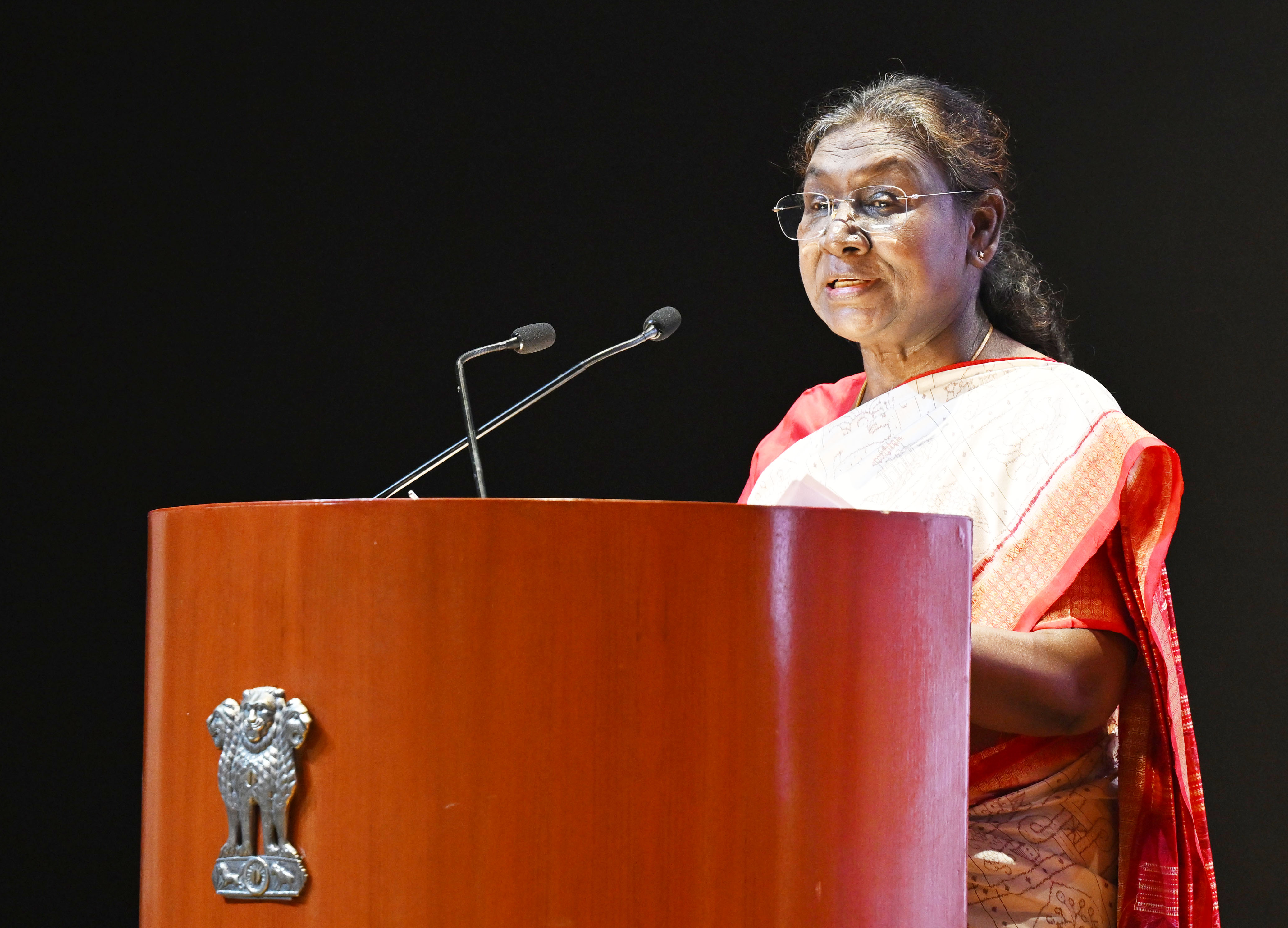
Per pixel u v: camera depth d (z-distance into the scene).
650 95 8.76
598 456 8.66
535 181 8.84
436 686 1.93
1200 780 3.72
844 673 2.06
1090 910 3.46
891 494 3.80
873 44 8.36
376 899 1.92
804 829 2.00
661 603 1.95
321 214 8.89
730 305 8.59
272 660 2.02
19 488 8.72
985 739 3.49
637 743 1.93
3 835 8.50
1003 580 3.46
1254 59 7.58
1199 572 7.46
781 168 8.51
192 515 2.12
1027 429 3.68
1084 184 7.78
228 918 2.01
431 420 8.76
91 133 8.88
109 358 8.79
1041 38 7.93
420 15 8.94
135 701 8.62
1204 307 7.59
